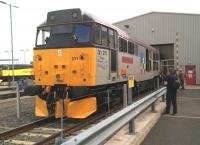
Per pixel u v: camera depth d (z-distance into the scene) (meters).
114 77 17.25
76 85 14.55
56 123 14.18
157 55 34.50
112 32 17.16
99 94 16.14
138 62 23.77
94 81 14.57
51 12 15.66
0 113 17.16
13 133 11.84
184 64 46.34
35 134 11.87
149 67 28.84
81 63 14.51
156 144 10.15
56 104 14.34
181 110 17.84
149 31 47.06
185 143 10.30
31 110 18.12
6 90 39.72
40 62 15.33
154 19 46.84
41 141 10.36
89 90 14.49
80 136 6.27
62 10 15.43
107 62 16.14
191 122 14.07
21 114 16.56
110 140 9.77
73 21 15.04
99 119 14.82
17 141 10.75
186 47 46.16
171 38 46.44
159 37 46.75
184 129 12.52
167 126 13.12
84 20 14.93
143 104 12.47
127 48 20.20
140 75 24.59
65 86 14.70
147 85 29.30
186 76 46.06
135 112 10.84
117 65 17.72
